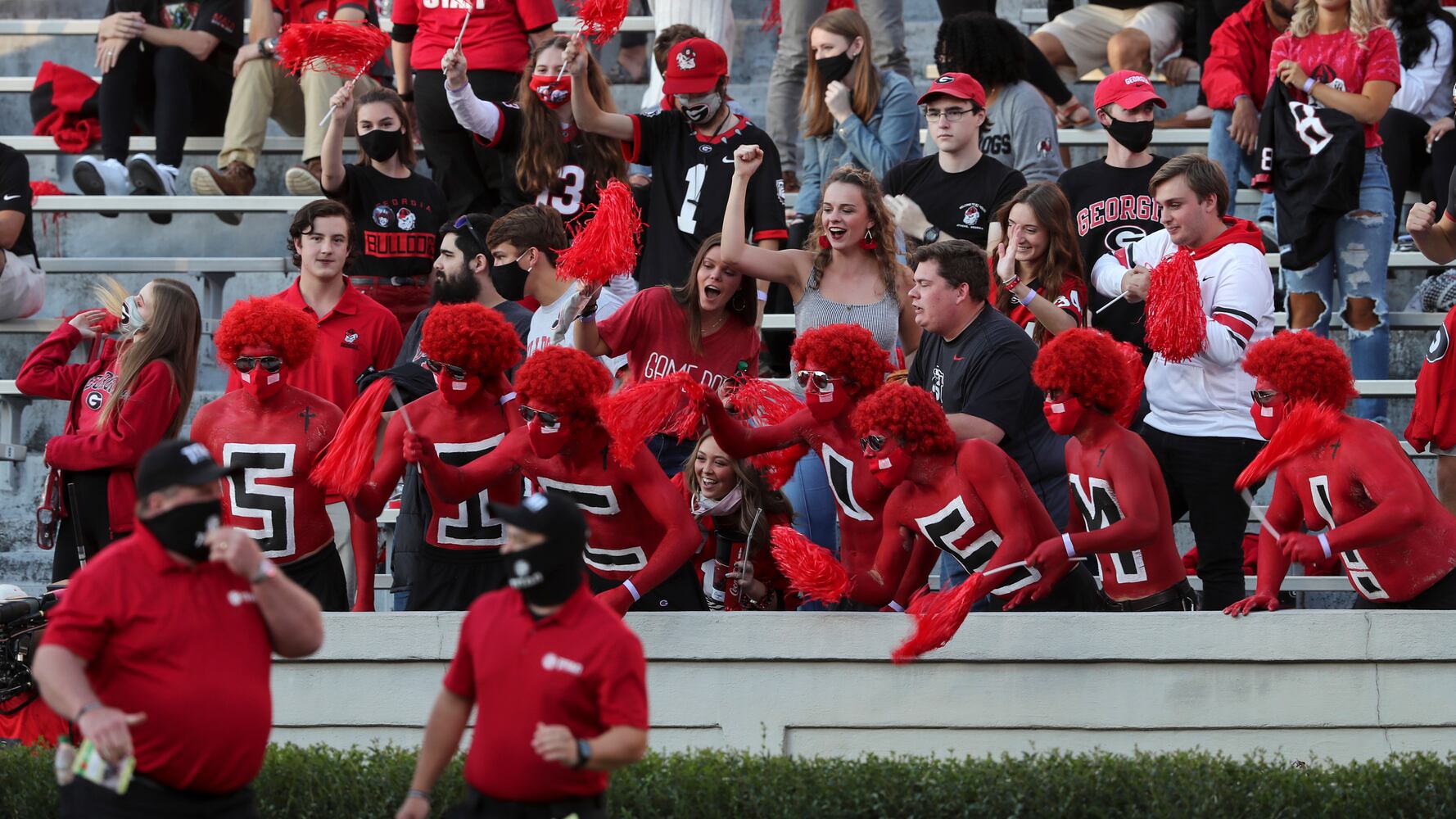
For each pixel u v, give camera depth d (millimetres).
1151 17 36875
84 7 44344
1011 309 24766
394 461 21000
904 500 20250
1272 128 29734
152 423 23109
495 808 13781
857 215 23062
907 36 41125
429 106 30625
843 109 30406
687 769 18312
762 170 26828
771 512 22500
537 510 13250
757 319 24031
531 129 28703
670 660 20625
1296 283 29891
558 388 19453
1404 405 29656
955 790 17766
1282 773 18047
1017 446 21484
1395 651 19875
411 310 29406
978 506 19844
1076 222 27406
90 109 37219
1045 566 19422
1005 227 25125
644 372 23375
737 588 22391
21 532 29938
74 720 12828
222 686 13680
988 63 29906
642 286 27672
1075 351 19844
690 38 29234
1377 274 29719
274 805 17969
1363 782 17828
